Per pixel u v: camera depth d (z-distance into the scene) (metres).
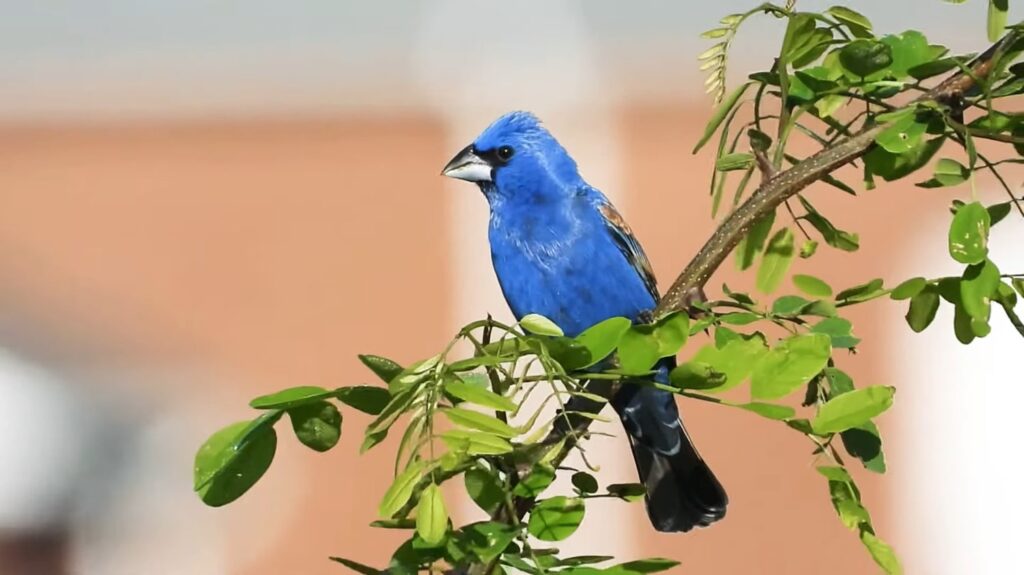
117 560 12.86
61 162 15.82
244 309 14.85
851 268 12.88
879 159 4.34
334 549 13.30
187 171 15.55
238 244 15.05
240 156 15.52
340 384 14.52
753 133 4.56
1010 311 3.95
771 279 4.68
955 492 13.00
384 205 14.95
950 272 12.80
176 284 15.27
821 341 3.71
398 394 3.57
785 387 3.70
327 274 14.84
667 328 3.77
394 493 3.45
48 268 15.05
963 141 4.09
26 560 12.53
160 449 13.52
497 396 3.55
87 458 12.98
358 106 15.21
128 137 15.65
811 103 4.38
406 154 15.05
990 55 4.20
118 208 15.55
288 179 15.25
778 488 12.86
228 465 3.77
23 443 12.72
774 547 12.83
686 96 14.35
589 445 12.42
